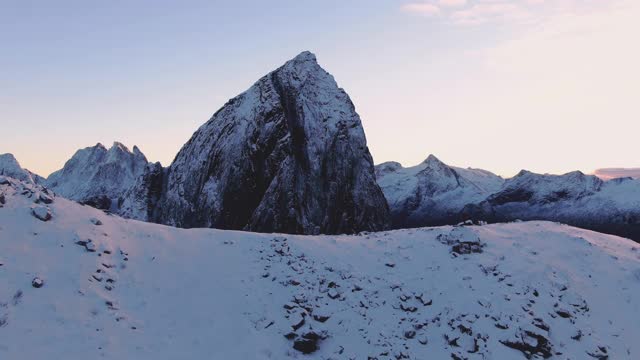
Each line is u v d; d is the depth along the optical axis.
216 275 22.53
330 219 67.62
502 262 24.84
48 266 20.11
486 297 21.70
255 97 75.12
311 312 20.69
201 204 67.69
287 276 22.94
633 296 23.28
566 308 21.55
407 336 19.69
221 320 19.59
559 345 19.53
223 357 17.67
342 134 73.44
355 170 71.94
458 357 18.42
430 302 21.66
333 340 19.28
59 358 15.75
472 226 30.88
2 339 15.99
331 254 25.61
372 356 18.48
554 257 25.81
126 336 17.64
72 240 22.23
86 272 20.38
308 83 78.19
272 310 20.53
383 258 25.55
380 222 71.12
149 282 21.22
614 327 21.03
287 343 18.89
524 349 18.94
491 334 19.56
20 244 20.89
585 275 24.48
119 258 22.28
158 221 72.00
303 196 67.56
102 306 18.81
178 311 19.81
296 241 26.72
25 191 24.67
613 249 27.97
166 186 75.69
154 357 16.95
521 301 21.52
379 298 21.98
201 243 25.45
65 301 18.42
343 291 22.27
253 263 23.88
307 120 73.69
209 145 73.25
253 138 68.88
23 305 17.70
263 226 64.12
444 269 24.17
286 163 68.06
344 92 79.75
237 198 65.69
